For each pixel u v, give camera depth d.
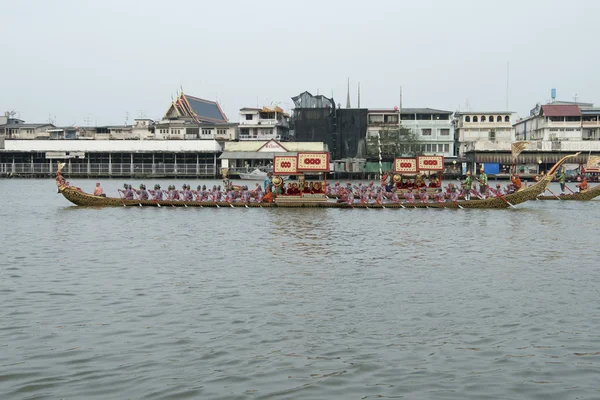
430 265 26.28
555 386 13.55
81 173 124.50
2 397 12.95
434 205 55.19
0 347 15.72
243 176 118.25
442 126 132.88
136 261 26.92
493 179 124.75
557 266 26.11
